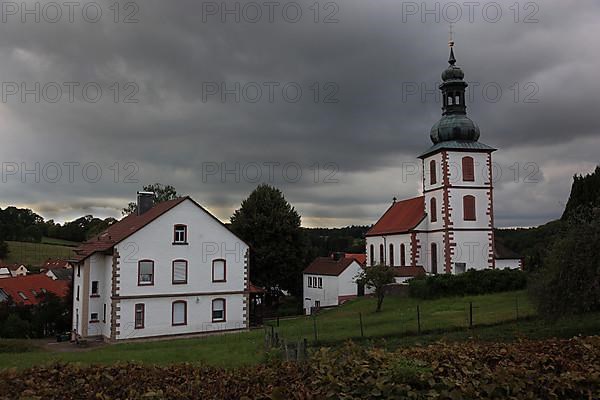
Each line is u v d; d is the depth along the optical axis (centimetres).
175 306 4084
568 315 2292
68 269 9000
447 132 5691
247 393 935
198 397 929
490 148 5644
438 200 5656
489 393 911
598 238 2175
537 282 2500
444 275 4569
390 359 991
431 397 880
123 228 4522
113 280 3875
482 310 3462
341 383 915
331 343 2556
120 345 3303
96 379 1006
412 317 3400
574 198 5122
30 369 1063
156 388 961
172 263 4094
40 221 12825
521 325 2761
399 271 5678
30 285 6316
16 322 4541
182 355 2242
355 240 11738
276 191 6347
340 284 5928
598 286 2173
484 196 5619
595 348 1128
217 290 4241
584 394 958
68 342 4134
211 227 4259
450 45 5972
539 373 993
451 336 2583
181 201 4150
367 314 4088
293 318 5106
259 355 1984
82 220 12850
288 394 910
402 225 6312
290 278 6425
